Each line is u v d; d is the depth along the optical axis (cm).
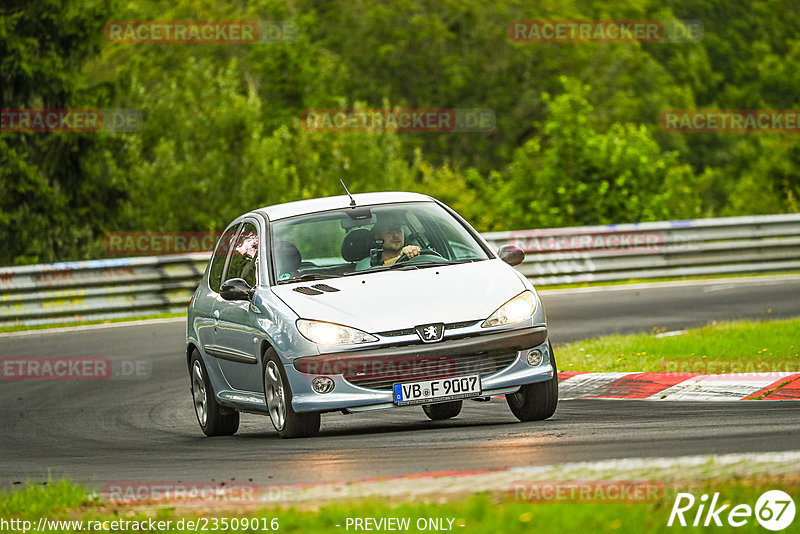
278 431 3206
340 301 3138
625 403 3588
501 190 11619
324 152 16375
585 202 11075
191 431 3822
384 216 3472
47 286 7175
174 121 14538
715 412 3195
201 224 13588
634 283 8125
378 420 3769
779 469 2136
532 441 2794
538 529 1797
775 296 6800
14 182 12394
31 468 3197
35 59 12681
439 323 3053
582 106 11306
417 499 2086
